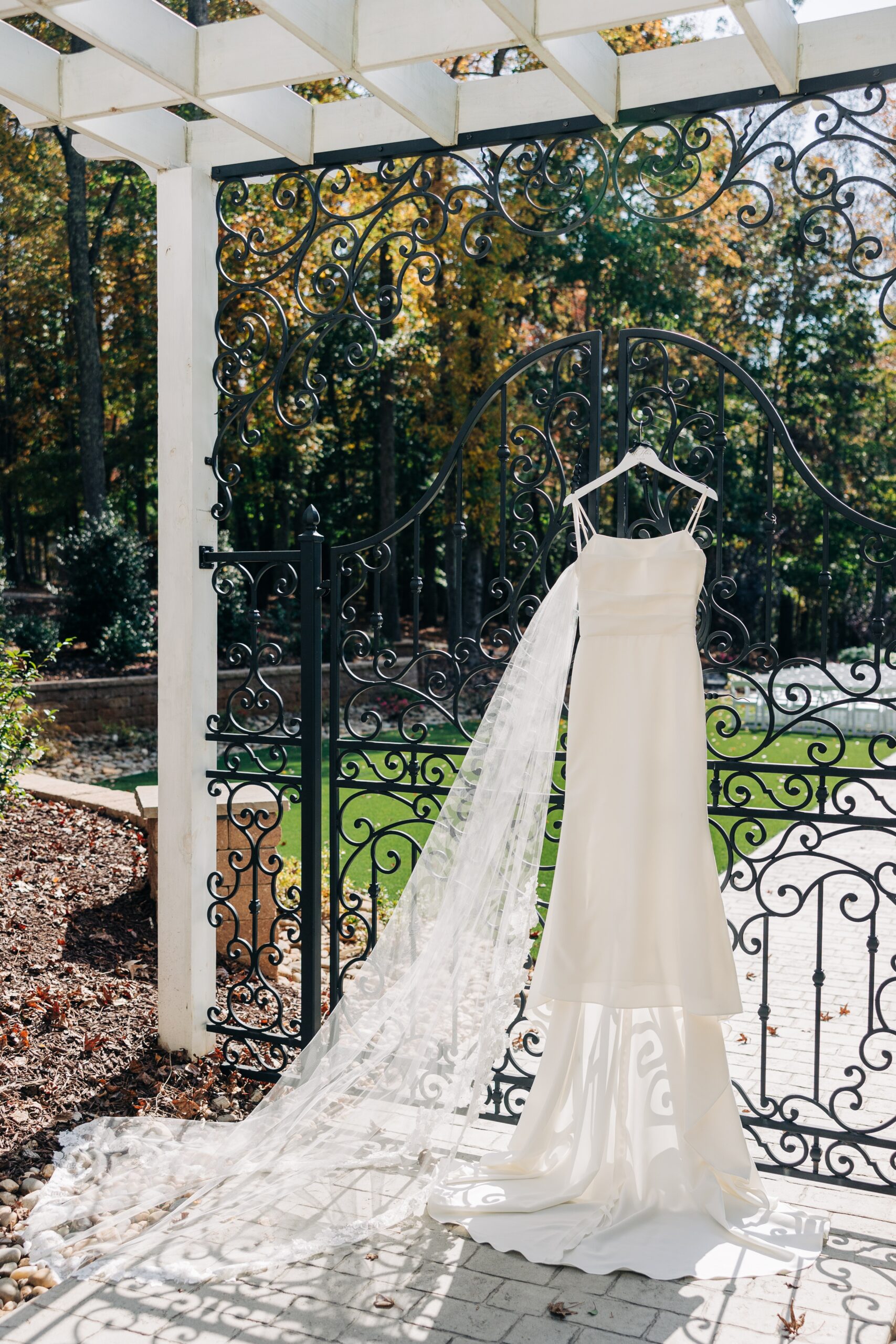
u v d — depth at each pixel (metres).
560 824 3.68
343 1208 3.39
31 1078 4.14
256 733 4.29
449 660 3.90
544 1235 3.23
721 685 15.42
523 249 17.08
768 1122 3.60
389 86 3.43
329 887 6.76
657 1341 2.74
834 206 3.40
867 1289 2.96
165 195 4.32
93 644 15.89
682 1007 3.29
